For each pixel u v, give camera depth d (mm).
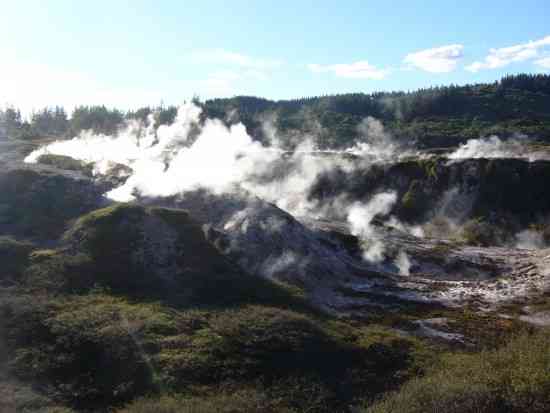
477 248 40969
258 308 21969
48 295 21297
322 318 22797
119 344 17734
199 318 20578
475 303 27969
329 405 16359
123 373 16594
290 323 20406
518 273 34188
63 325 18516
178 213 29266
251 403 15297
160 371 16703
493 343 21688
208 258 26438
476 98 139750
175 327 19531
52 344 17703
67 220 29219
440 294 29234
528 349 18469
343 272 30297
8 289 21297
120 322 19281
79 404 15359
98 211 28672
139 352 17516
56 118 110625
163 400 15109
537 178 57000
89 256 24828
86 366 16969
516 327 23688
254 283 25219
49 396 15383
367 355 19312
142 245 26156
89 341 17828
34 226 28047
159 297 22609
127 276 23969
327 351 19031
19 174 33406
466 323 24219
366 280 30188
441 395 15641
